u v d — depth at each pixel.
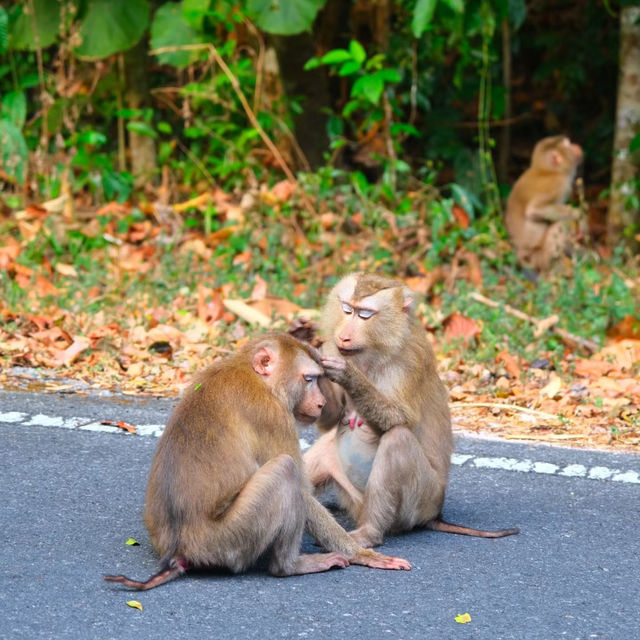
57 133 15.88
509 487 8.20
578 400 10.43
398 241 14.89
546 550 6.96
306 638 5.49
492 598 6.12
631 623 5.85
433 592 6.19
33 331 11.41
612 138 21.33
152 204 15.88
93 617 5.64
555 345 11.94
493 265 15.27
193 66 17.81
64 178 14.93
